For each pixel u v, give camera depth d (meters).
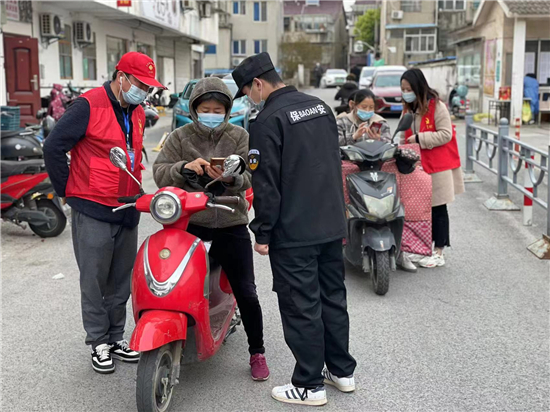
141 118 4.19
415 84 5.95
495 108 21.41
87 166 3.92
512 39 21.23
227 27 46.47
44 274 6.08
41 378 3.99
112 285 4.25
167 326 3.24
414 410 3.58
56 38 15.96
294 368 3.85
